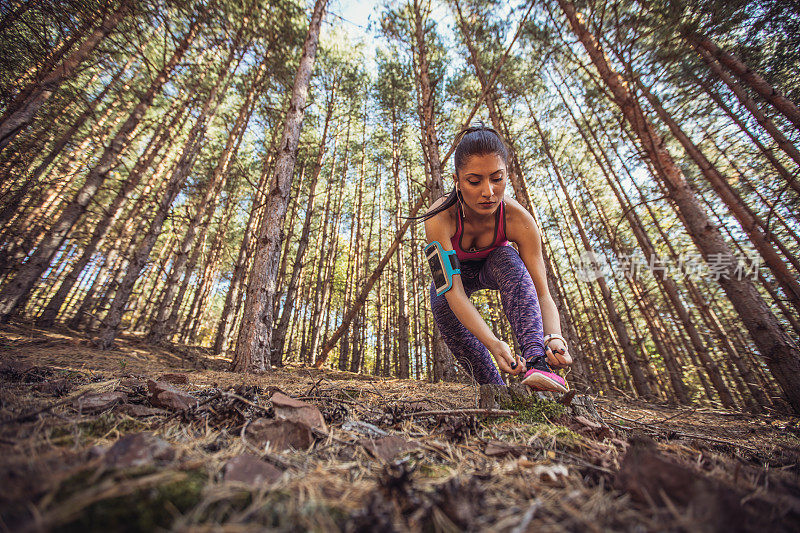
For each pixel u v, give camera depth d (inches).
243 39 312.8
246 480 24.2
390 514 21.0
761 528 18.0
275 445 34.4
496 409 52.5
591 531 19.2
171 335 422.0
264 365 171.3
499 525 19.8
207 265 571.2
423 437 41.7
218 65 346.6
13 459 23.6
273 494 22.9
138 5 197.8
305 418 39.4
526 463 31.9
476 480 26.5
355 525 19.3
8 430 30.2
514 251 65.6
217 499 21.2
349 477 28.0
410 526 20.1
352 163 629.3
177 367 186.5
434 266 62.1
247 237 435.8
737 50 208.8
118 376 82.1
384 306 729.6
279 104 422.3
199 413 43.6
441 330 74.7
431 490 25.1
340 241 793.6
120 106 352.2
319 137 540.1
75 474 22.2
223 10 258.4
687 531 18.2
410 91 470.3
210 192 405.7
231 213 564.4
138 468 24.0
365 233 738.8
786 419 120.0
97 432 33.7
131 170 377.7
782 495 25.4
